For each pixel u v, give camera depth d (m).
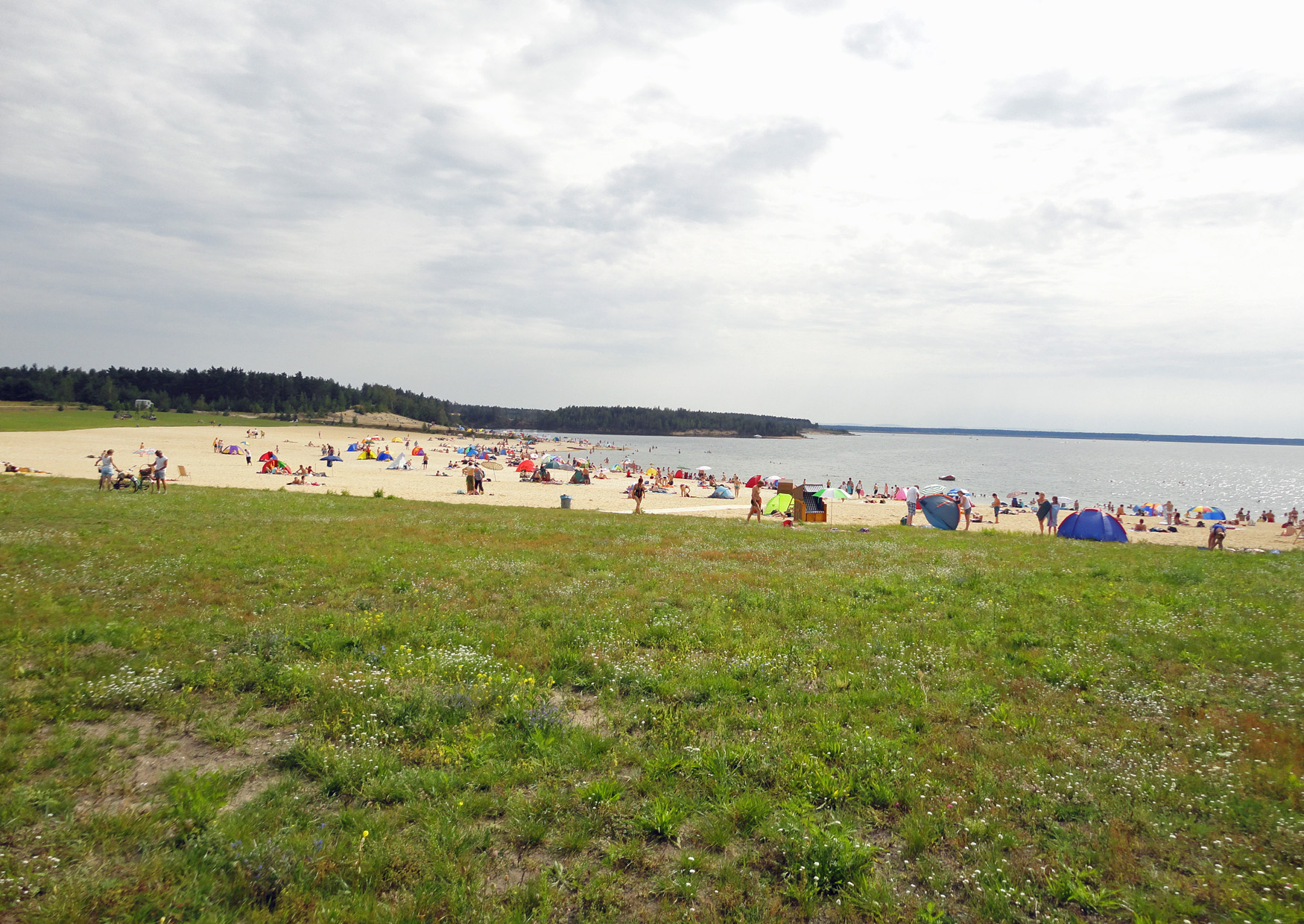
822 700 8.70
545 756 7.11
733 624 11.98
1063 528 30.66
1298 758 7.10
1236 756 7.18
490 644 10.73
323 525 22.83
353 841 5.59
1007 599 14.21
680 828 6.04
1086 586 15.66
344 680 8.90
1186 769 6.95
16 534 18.05
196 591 13.12
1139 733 7.83
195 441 115.81
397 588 14.17
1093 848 5.70
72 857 5.25
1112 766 7.04
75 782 6.26
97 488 32.75
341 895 5.01
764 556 19.95
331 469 78.94
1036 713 8.35
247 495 34.03
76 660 9.16
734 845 5.82
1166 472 162.00
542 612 12.48
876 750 7.27
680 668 9.69
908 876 5.46
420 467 93.06
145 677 8.62
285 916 4.77
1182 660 10.27
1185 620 12.42
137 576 13.85
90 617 11.03
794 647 10.74
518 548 19.94
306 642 10.32
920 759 7.15
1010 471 149.75
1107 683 9.31
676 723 7.97
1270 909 4.89
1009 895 5.13
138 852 5.39
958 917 5.01
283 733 7.59
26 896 4.79
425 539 20.91
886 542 24.27
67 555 15.58
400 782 6.46
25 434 105.62
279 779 6.62
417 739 7.52
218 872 5.16
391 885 5.21
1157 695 8.86
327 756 6.90
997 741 7.63
